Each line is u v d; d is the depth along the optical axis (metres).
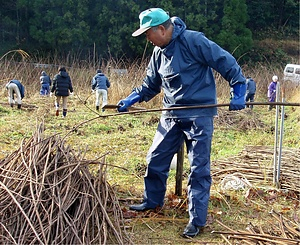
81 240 3.54
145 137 8.74
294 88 17.86
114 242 3.74
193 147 3.95
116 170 6.04
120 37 26.50
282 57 32.50
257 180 5.67
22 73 17.09
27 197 3.65
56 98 11.25
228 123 11.14
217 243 3.90
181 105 3.95
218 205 4.79
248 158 6.55
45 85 15.06
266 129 10.76
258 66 26.67
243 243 3.87
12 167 4.05
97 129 9.51
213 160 6.75
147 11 3.77
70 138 8.46
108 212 4.15
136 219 4.29
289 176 5.67
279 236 3.98
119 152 7.41
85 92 15.76
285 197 5.14
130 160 6.66
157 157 4.24
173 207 4.58
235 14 28.34
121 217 4.01
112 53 26.62
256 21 35.28
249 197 5.07
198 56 3.77
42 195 3.70
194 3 27.41
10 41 28.14
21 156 4.05
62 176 3.90
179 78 3.86
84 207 3.71
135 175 5.82
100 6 26.50
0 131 8.66
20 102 12.12
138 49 26.31
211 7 28.50
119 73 15.10
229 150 7.96
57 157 4.00
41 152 4.03
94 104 13.72
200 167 3.94
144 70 14.48
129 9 26.44
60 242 3.39
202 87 3.89
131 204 4.68
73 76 16.73
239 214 4.57
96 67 18.03
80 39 25.94
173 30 3.77
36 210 3.46
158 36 3.75
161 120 4.24
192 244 3.88
